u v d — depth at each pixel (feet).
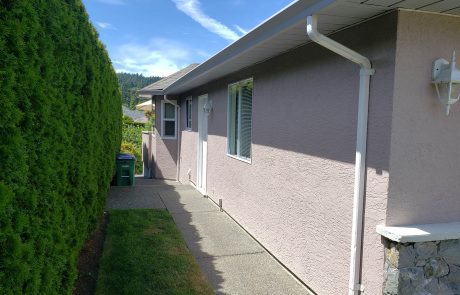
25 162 6.75
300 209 13.70
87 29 13.33
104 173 18.39
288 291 12.99
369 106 9.96
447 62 9.43
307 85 13.06
